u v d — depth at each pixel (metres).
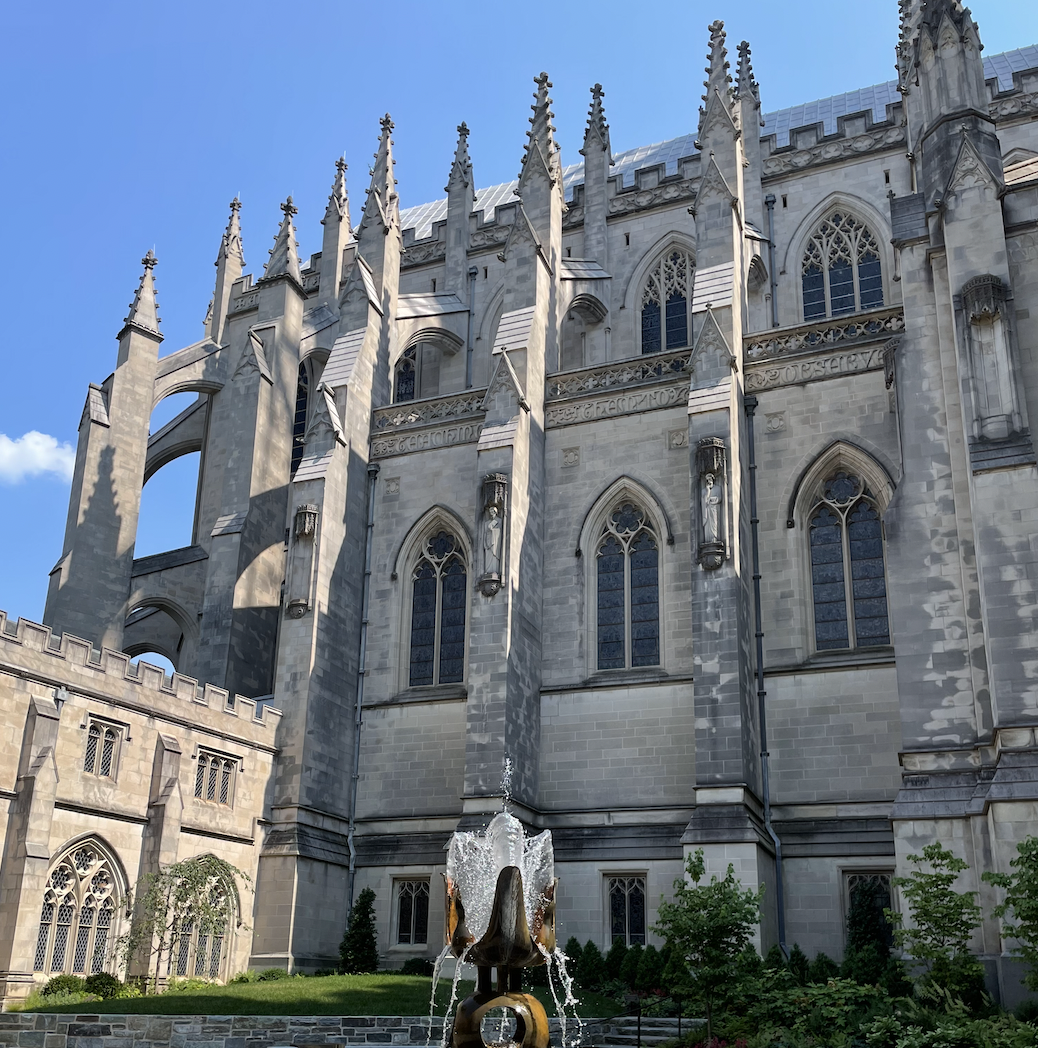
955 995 25.16
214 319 60.62
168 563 50.91
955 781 30.50
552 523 42.41
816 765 35.59
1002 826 27.56
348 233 59.75
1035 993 25.61
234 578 46.53
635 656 40.00
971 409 31.78
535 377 43.25
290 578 42.19
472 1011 15.93
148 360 51.56
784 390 39.88
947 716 31.19
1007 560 29.89
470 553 43.56
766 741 36.34
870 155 51.16
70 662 32.41
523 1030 15.91
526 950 16.41
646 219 54.62
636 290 53.88
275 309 52.53
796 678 36.62
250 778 38.69
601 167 55.50
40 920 30.52
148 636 53.47
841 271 50.81
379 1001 29.67
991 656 29.33
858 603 37.25
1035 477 30.31
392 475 46.00
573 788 38.78
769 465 39.34
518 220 45.41
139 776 34.25
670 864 36.25
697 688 35.12
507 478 40.09
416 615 44.16
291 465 57.12
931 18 37.28
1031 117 49.16
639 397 42.28
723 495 36.69
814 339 40.25
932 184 35.56
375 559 45.19
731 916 25.52
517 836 17.92
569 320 52.81
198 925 34.12
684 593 39.34
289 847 38.31
